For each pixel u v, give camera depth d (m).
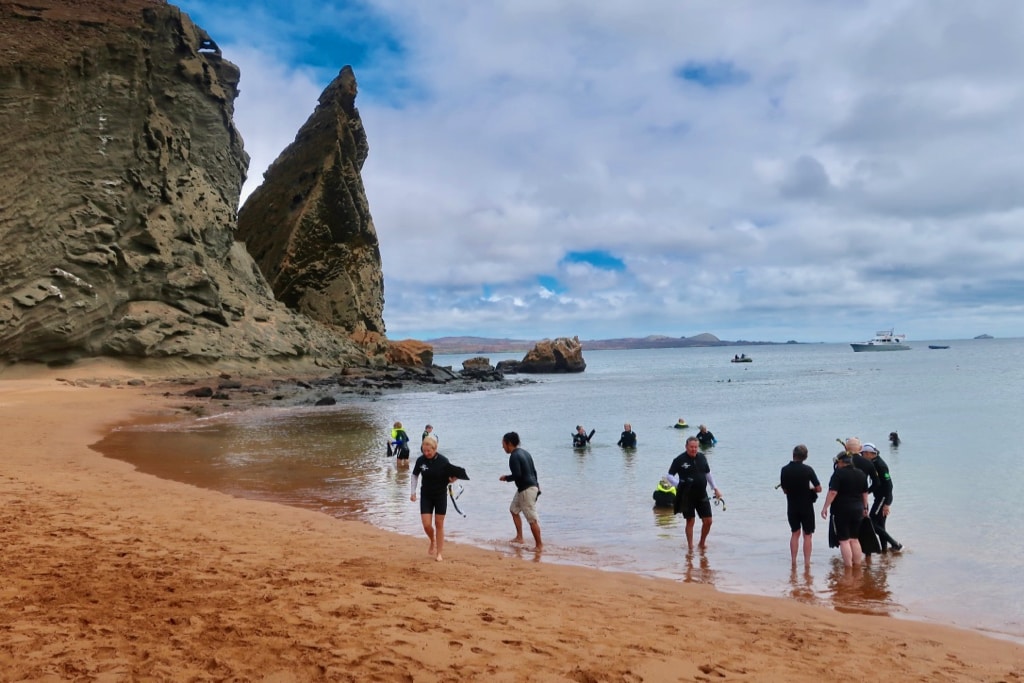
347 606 6.63
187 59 62.50
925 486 16.52
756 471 19.16
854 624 7.55
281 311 66.62
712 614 7.62
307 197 81.12
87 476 14.91
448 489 10.29
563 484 17.47
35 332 44.62
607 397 51.94
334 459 20.80
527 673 5.22
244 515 11.86
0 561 7.49
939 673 6.02
